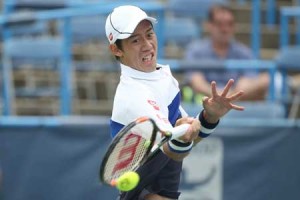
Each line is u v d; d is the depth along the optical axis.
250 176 26.56
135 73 14.86
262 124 26.64
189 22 37.47
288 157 26.67
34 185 26.14
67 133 26.14
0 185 25.86
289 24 41.66
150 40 14.90
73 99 35.03
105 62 37.19
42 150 26.14
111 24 14.88
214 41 32.28
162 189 15.39
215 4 36.00
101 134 26.17
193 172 26.36
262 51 39.97
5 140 26.11
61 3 37.75
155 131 13.94
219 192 26.44
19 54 33.50
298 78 36.41
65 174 26.17
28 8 37.59
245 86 30.77
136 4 35.50
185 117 15.00
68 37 33.25
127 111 14.59
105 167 13.56
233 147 26.52
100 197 26.17
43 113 34.88
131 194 15.47
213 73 30.73
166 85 15.00
